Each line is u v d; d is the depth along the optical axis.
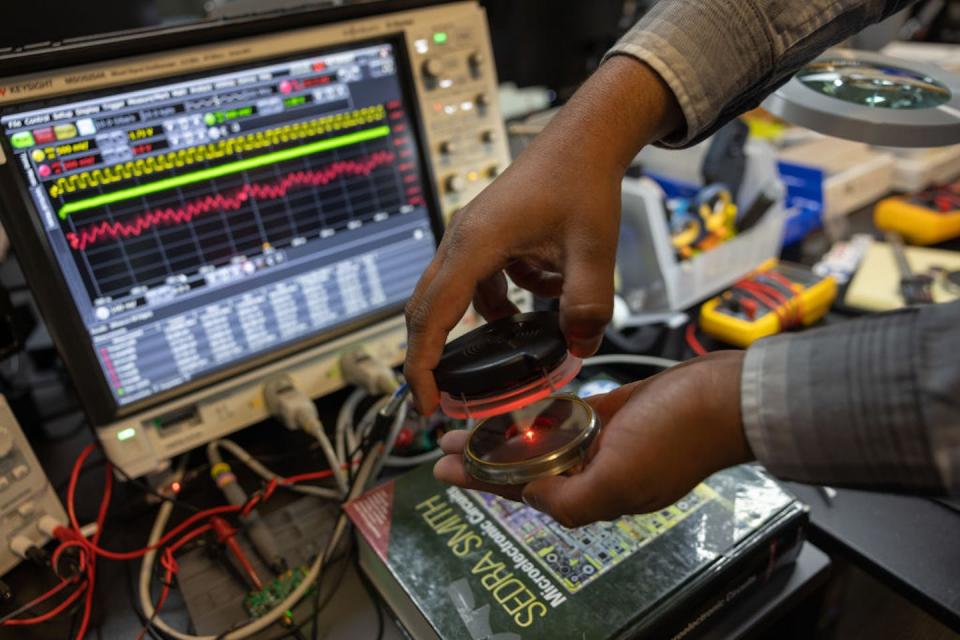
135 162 0.71
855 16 0.57
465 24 0.88
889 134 0.61
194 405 0.80
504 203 0.47
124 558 0.75
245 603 0.67
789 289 1.05
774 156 1.16
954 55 1.61
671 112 0.52
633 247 1.06
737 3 0.52
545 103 1.51
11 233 0.66
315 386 0.87
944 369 0.37
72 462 0.92
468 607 0.57
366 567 0.69
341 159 0.84
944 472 0.37
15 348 0.90
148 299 0.75
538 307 1.08
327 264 0.85
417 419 0.86
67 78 0.66
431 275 0.48
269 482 0.81
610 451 0.44
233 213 0.78
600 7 1.42
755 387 0.42
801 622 0.73
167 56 0.70
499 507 0.67
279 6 0.99
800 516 0.63
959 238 1.29
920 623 0.81
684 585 0.57
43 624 0.68
